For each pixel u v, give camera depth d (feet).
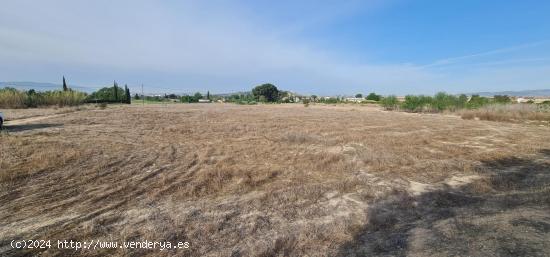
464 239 14.44
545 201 19.49
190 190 21.77
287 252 13.88
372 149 37.29
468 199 20.84
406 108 137.59
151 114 90.33
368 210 18.74
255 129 56.90
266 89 371.15
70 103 132.36
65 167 26.25
